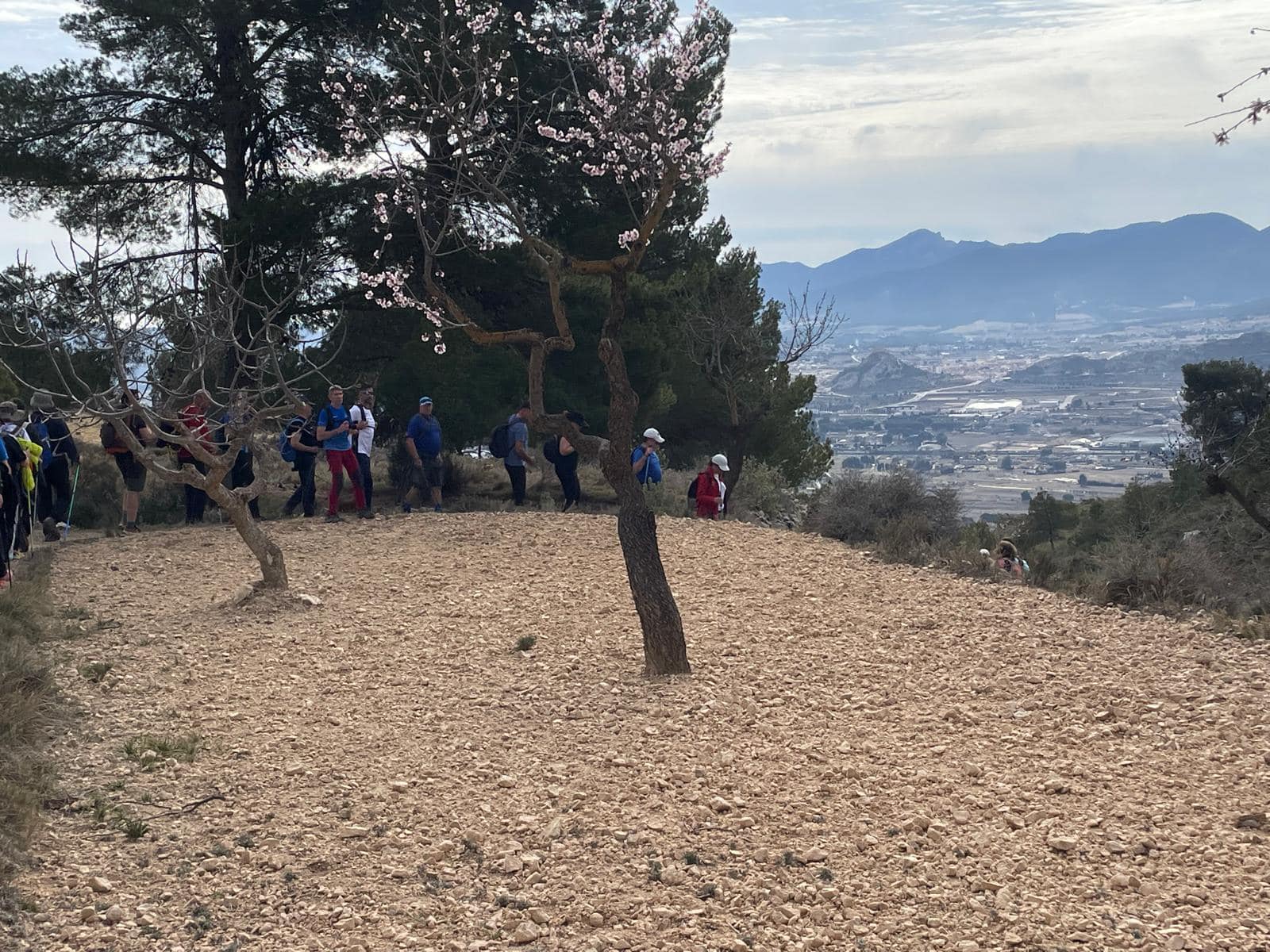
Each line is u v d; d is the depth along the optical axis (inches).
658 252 1031.0
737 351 1043.3
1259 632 329.4
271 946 173.2
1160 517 981.8
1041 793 225.9
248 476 632.4
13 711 258.4
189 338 502.0
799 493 1011.9
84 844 206.8
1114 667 307.9
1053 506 1539.1
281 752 258.7
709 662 327.6
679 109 769.6
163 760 251.0
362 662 335.9
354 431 596.7
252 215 767.7
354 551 511.5
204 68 812.6
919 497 622.5
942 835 207.0
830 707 285.1
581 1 767.7
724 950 170.7
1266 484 903.1
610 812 221.3
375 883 194.4
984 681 300.4
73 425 773.9
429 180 490.3
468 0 427.5
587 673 321.4
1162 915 176.1
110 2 757.9
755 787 232.7
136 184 852.0
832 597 406.3
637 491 321.4
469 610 398.9
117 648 349.1
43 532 597.6
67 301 422.9
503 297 893.8
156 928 177.2
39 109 795.4
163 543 534.6
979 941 170.6
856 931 174.9
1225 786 224.5
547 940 174.7
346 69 786.8
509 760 252.4
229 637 362.9
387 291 798.5
